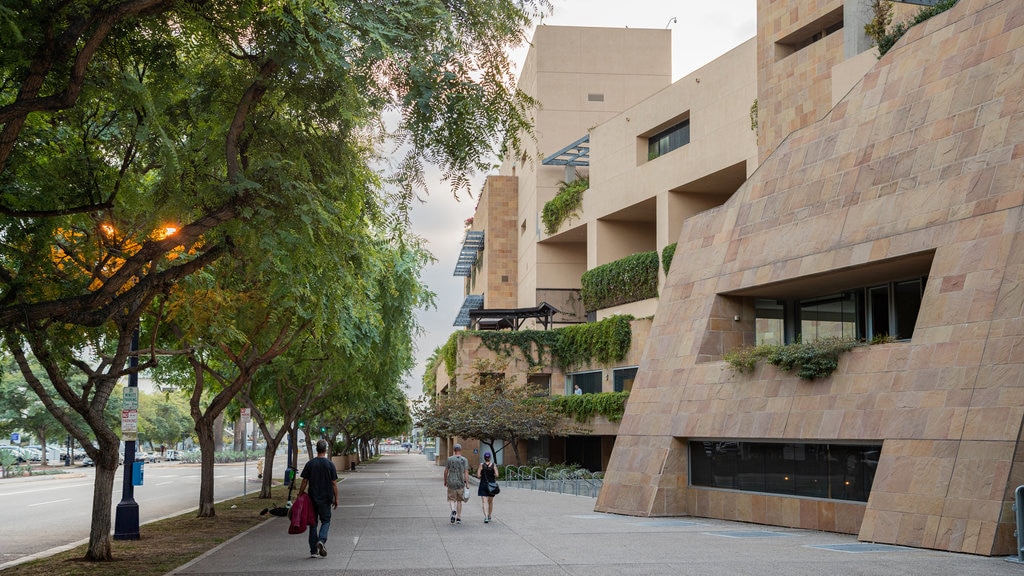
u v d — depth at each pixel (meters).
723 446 20.69
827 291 21.36
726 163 36.47
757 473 19.59
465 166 11.03
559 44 55.22
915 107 17.23
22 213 10.67
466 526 18.48
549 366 44.81
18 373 66.88
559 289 52.97
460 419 38.81
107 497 13.91
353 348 24.64
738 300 22.23
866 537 15.08
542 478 39.16
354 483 41.66
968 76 16.27
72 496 33.22
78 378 67.06
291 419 30.42
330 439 65.56
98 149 12.35
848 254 17.81
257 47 10.77
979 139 15.62
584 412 38.78
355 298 18.19
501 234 63.31
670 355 22.97
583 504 25.97
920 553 13.27
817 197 19.22
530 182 56.53
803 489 18.27
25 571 12.62
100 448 13.97
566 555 13.18
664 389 22.62
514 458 48.25
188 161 11.62
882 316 20.09
